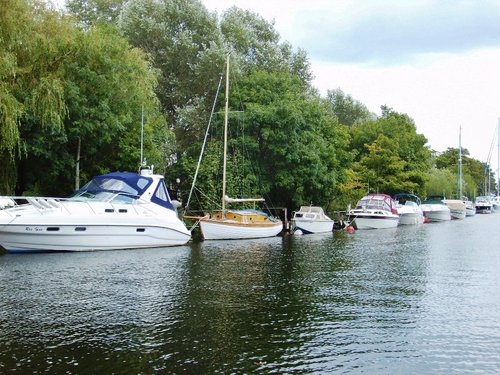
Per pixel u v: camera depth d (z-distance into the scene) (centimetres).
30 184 2823
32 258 2095
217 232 3100
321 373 873
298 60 4972
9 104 2144
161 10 4019
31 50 2316
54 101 2328
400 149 6100
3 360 912
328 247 2794
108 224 2373
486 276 1823
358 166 5609
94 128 2689
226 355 954
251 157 3831
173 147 3828
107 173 2792
